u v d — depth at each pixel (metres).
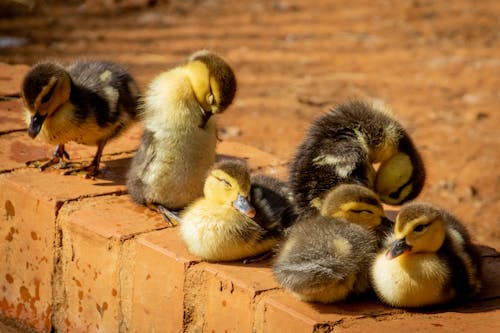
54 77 11.55
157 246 9.89
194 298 9.57
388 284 8.69
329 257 8.63
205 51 11.38
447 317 8.73
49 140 11.95
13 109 14.49
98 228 10.42
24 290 11.57
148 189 10.91
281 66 26.88
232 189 9.46
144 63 25.91
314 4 34.53
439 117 22.69
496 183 18.80
